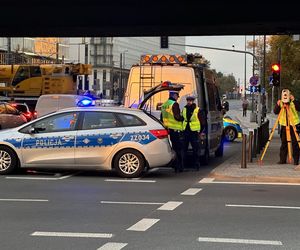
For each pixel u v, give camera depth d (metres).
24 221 7.83
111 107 12.99
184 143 14.13
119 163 12.63
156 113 14.89
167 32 29.36
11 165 12.91
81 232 7.18
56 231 7.22
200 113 14.10
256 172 12.96
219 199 9.76
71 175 13.02
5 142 12.87
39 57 97.69
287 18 23.84
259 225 7.66
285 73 43.66
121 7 22.84
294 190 10.91
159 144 12.55
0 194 10.19
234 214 8.41
